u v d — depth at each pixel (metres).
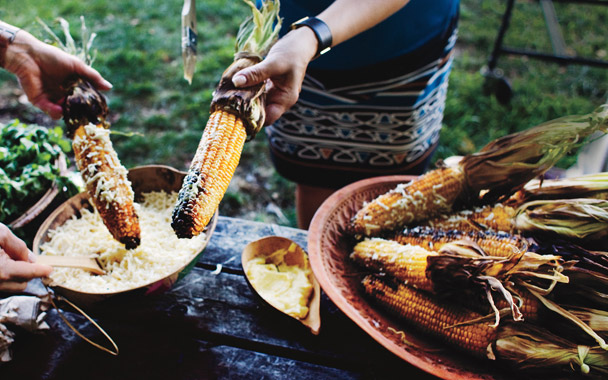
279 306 1.11
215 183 0.92
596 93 3.63
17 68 1.21
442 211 1.30
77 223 1.19
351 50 1.49
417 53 1.52
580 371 0.96
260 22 1.13
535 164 1.21
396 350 0.93
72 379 1.03
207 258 1.31
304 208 2.12
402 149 1.75
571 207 1.12
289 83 1.12
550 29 3.89
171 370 1.05
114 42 3.82
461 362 1.02
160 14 4.27
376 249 1.14
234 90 1.02
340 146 1.77
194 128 3.13
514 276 1.02
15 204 1.29
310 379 1.04
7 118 3.04
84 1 4.32
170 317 1.15
